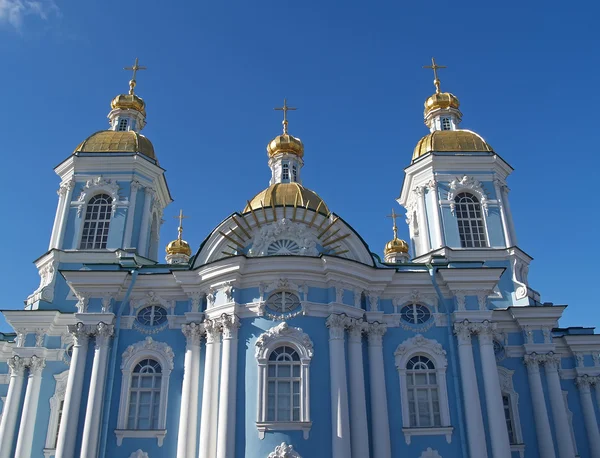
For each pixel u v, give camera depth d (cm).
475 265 3238
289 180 3984
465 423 2845
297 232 3128
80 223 3647
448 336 3039
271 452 2616
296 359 2819
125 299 3073
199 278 3064
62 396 3158
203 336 2997
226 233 3170
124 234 3606
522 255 3703
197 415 2852
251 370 2786
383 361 2977
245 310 2911
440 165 3922
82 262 3516
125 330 3038
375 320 3030
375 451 2759
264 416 2688
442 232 3725
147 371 2989
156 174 3922
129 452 2788
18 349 3231
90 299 3066
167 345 3009
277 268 2936
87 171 3797
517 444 3089
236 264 2942
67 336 3291
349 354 2881
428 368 3006
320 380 2770
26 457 3019
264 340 2816
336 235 3180
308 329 2856
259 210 3216
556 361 3281
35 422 3106
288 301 2923
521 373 3288
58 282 3462
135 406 2908
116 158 3784
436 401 2944
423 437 2828
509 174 4038
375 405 2847
